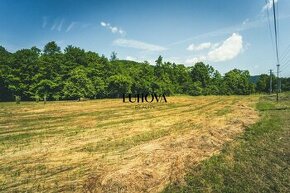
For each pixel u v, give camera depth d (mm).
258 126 25828
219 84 140875
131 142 20797
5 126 28250
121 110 45125
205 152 17062
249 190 11508
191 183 12250
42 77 94750
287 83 147500
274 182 12336
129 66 128750
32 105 57750
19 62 92375
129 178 12242
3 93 91750
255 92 143750
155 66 122938
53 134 24047
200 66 141250
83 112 42094
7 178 13156
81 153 17625
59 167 14758
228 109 45781
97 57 113625
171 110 45250
